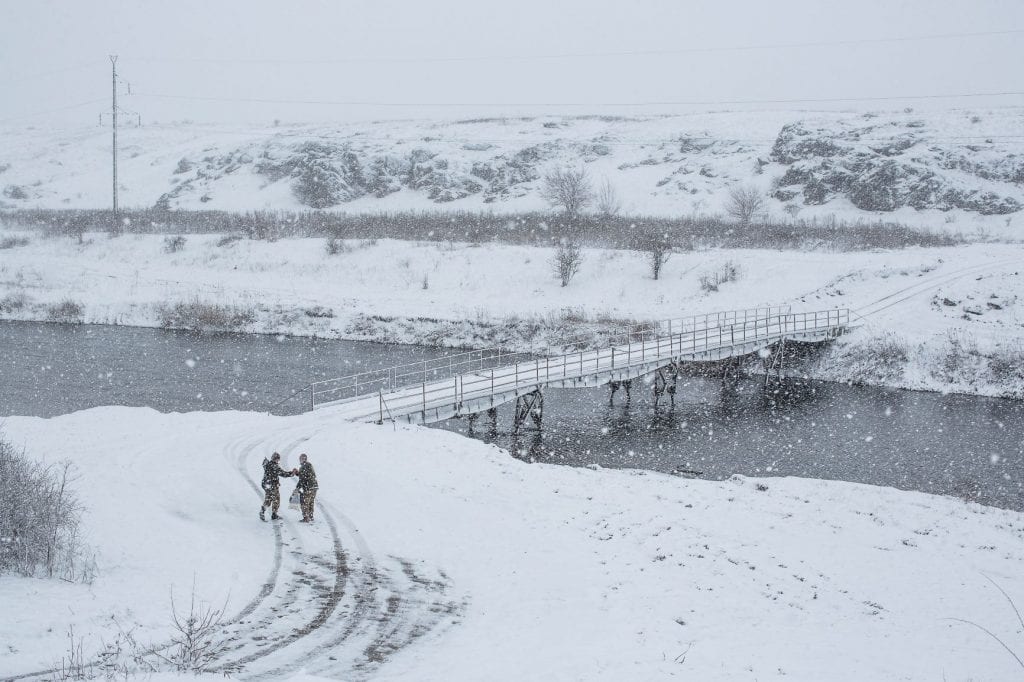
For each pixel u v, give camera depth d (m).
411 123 151.62
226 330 56.19
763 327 47.34
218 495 18.92
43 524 13.09
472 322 54.84
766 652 12.02
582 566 15.42
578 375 35.09
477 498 20.08
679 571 15.62
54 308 58.34
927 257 58.91
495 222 80.31
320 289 62.69
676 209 91.44
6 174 133.88
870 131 101.12
